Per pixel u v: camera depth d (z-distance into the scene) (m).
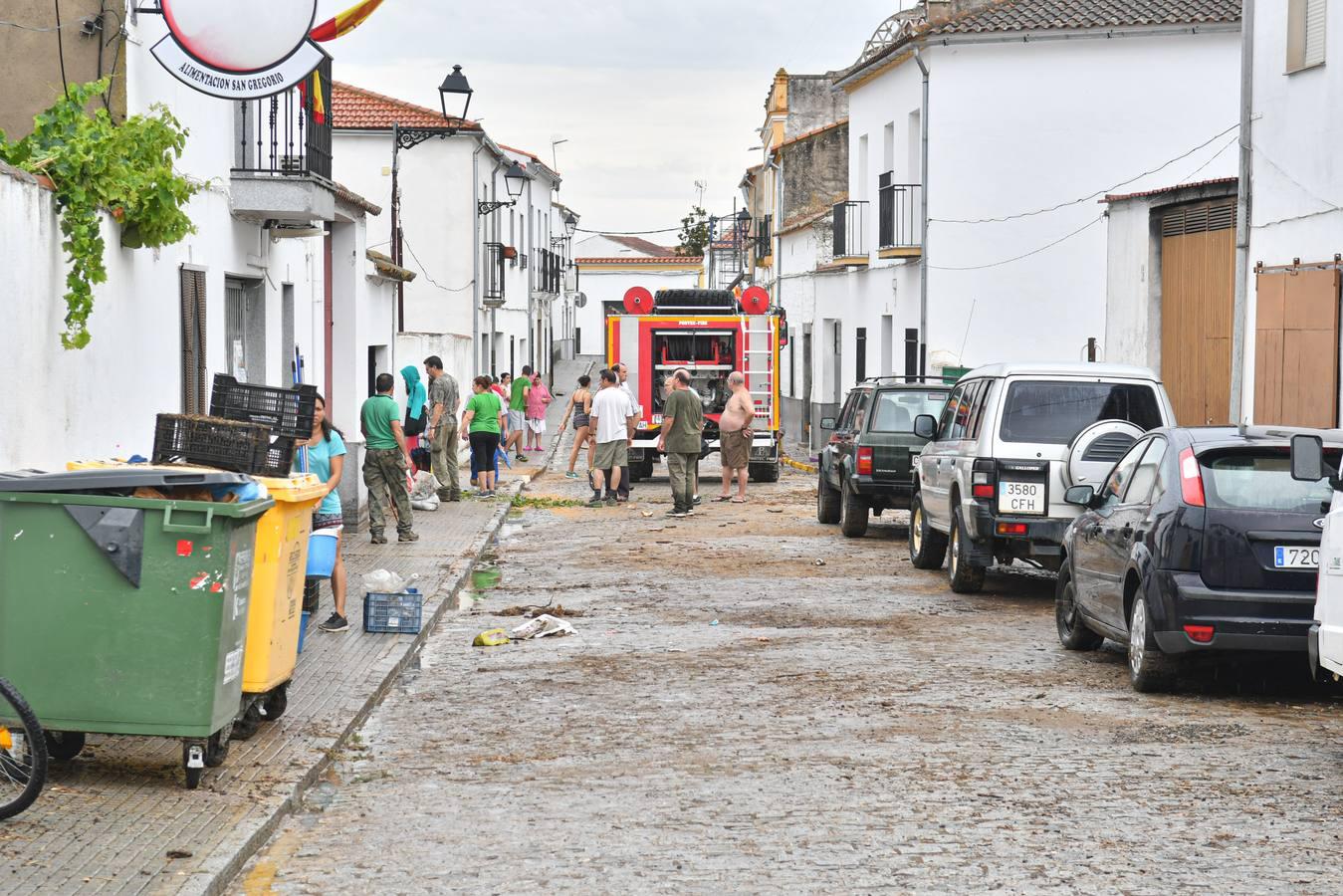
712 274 70.50
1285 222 17.30
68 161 9.52
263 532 7.71
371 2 11.30
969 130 28.59
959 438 14.62
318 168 15.46
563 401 58.16
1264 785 7.25
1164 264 21.50
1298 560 9.09
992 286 28.80
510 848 6.30
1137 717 8.86
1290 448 8.53
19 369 8.77
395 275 23.47
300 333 17.38
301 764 7.49
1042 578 15.80
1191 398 20.66
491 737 8.52
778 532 20.50
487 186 43.81
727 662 10.80
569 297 83.69
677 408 22.59
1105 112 28.23
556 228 70.00
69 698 6.76
